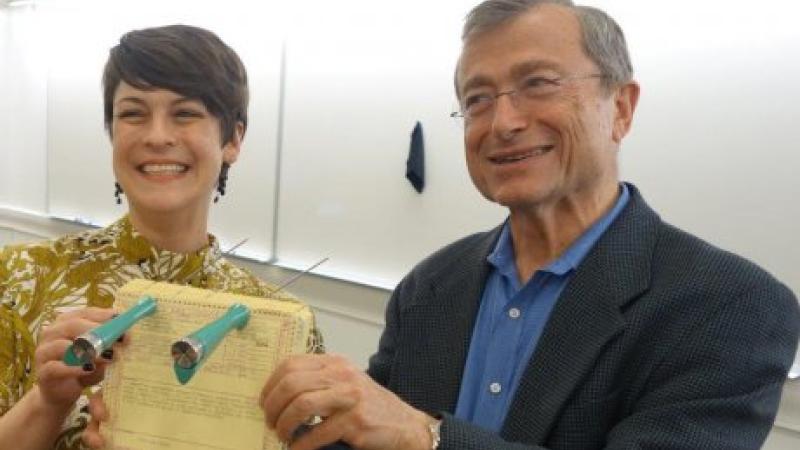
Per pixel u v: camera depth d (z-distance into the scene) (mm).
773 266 1918
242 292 1012
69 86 3867
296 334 716
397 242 2754
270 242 3145
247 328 719
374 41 2738
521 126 882
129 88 915
